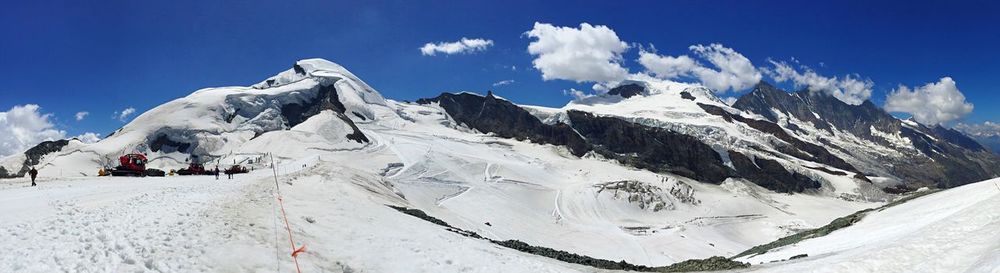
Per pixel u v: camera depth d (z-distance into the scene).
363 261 18.78
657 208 130.38
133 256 13.42
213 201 25.25
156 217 19.08
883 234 32.81
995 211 20.70
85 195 28.06
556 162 179.38
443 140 190.25
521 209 111.88
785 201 183.25
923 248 18.92
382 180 73.06
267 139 153.50
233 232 18.03
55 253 12.95
